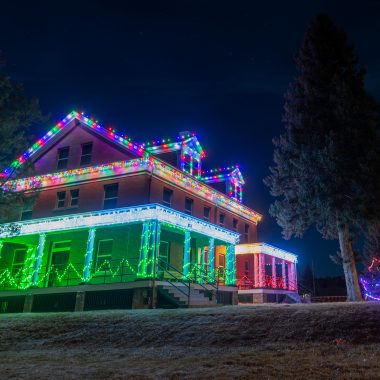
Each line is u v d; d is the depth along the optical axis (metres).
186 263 22.89
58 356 10.84
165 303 19.94
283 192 24.75
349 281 20.78
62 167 28.69
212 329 11.92
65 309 22.61
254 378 7.23
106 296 21.41
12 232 22.17
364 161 21.02
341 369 7.45
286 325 11.35
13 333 14.32
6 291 24.50
